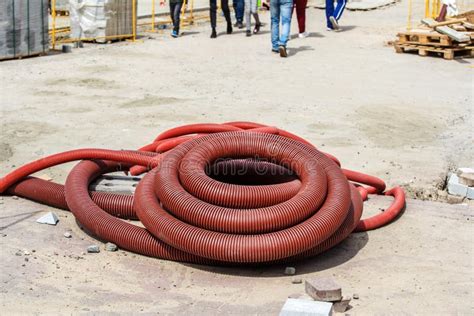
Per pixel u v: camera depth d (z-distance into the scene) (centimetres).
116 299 599
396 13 2697
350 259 696
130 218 779
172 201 671
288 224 657
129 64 1659
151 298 605
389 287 632
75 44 1881
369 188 874
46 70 1565
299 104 1310
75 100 1303
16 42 1669
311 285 592
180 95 1363
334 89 1445
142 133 1101
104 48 1869
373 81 1531
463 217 810
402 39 1872
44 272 641
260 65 1686
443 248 724
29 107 1240
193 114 1219
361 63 1734
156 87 1428
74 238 727
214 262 675
